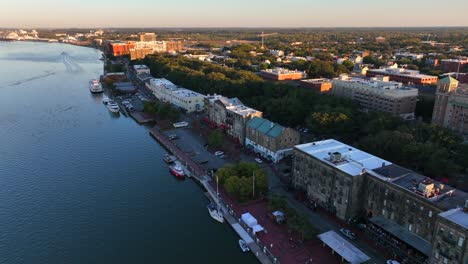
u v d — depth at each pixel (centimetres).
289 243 9681
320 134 17075
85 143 17800
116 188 13238
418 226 9169
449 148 13825
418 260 8506
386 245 9288
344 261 8856
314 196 11719
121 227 10888
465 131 18125
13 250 9825
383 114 17375
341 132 16600
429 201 8794
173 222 11119
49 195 12681
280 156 14900
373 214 10412
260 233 10106
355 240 9688
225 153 16025
